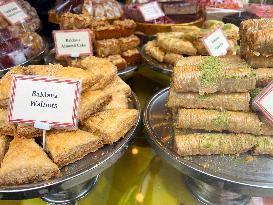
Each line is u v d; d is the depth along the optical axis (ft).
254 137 0.93
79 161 0.88
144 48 1.51
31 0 1.65
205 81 0.93
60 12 1.53
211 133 0.95
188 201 1.02
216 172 0.85
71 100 0.87
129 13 1.61
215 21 1.54
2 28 1.35
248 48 0.98
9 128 0.93
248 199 1.01
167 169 1.11
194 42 1.36
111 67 1.13
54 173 0.82
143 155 1.14
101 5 1.48
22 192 0.78
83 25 1.36
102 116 0.98
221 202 1.00
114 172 1.09
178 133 0.97
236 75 0.92
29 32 1.43
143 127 1.04
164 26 1.57
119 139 0.94
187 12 1.61
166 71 1.33
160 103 1.13
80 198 1.01
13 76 0.87
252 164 0.90
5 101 0.94
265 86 0.97
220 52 1.31
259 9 1.59
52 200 0.99
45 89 0.87
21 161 0.81
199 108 0.97
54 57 1.40
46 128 0.87
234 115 0.94
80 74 1.01
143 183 1.06
